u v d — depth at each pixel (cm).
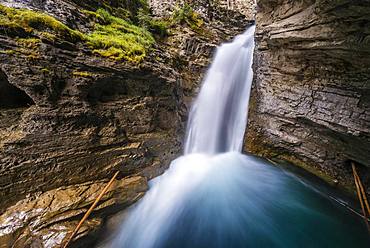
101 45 725
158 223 745
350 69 688
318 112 810
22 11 570
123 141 756
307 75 845
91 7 935
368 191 769
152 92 874
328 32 649
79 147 645
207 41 1548
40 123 576
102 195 638
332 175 873
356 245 700
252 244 699
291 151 1009
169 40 1444
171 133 990
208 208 837
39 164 580
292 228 765
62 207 571
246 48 1391
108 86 734
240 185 978
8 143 535
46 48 570
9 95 603
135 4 1365
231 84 1370
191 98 1371
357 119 694
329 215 832
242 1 2183
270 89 1029
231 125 1322
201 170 1050
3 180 531
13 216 525
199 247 685
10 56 520
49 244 511
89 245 593
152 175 855
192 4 1689
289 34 777
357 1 522
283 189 973
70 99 625
